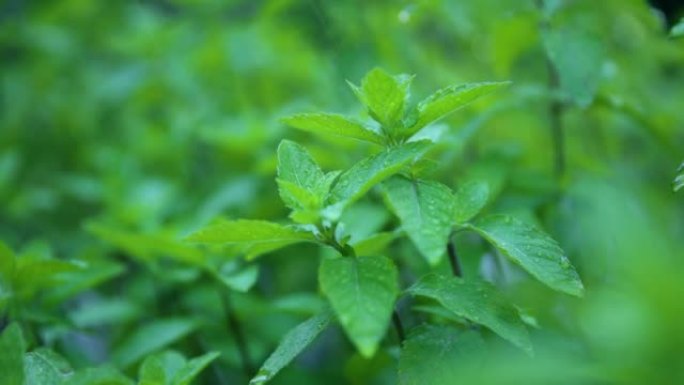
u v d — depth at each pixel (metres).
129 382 0.46
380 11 0.87
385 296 0.42
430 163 0.45
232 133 0.80
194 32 1.09
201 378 0.62
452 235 0.49
